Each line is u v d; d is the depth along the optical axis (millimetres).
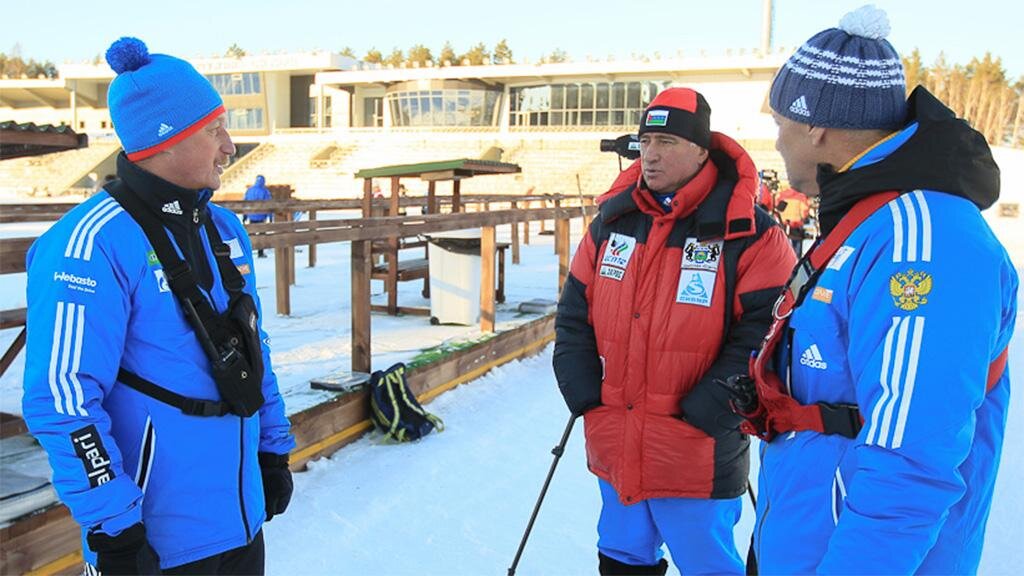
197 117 1657
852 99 1324
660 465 2191
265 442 2010
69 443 1474
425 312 7129
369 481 3740
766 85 40875
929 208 1211
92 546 1533
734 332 2156
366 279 4457
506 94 46750
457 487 3734
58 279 1515
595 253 2412
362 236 4391
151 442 1626
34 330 1525
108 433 1537
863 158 1333
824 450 1361
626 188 2324
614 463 2266
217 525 1715
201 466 1683
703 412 2100
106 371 1548
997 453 1331
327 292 8539
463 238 6410
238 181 46281
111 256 1561
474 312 6461
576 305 2449
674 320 2168
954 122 1249
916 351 1154
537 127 45031
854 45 1335
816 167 1443
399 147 46312
